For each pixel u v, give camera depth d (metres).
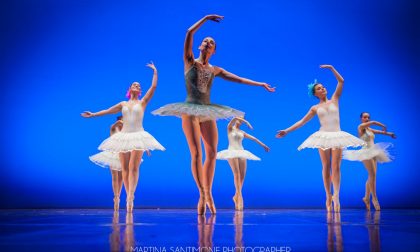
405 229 1.99
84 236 1.68
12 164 5.84
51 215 3.54
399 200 6.14
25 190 5.83
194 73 3.34
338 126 4.43
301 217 3.07
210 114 3.14
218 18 3.26
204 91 3.37
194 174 3.26
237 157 5.19
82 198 5.93
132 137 4.23
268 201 6.17
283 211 4.50
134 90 4.59
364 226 2.17
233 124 5.55
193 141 3.21
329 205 4.25
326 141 4.22
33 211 4.64
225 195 6.14
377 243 1.46
